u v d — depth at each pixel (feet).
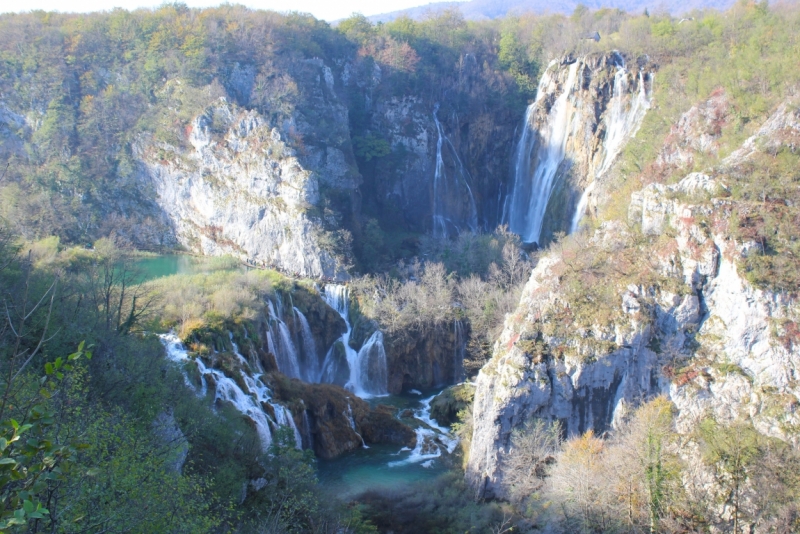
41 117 359.46
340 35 427.33
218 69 368.68
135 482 80.28
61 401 77.10
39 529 61.77
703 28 355.77
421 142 398.21
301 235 323.57
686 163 248.32
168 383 146.30
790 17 307.78
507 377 176.65
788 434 155.12
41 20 392.88
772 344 164.86
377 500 169.07
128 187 365.40
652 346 177.37
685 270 181.37
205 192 355.97
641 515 140.97
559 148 373.81
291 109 351.67
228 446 146.82
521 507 164.14
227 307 227.40
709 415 166.20
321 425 208.03
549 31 444.96
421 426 220.64
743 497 144.36
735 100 253.24
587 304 182.50
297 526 128.57
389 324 268.41
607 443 169.48
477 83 422.00
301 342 270.26
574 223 336.49
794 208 181.06
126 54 378.12
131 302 209.97
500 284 285.02
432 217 396.98
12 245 170.30
